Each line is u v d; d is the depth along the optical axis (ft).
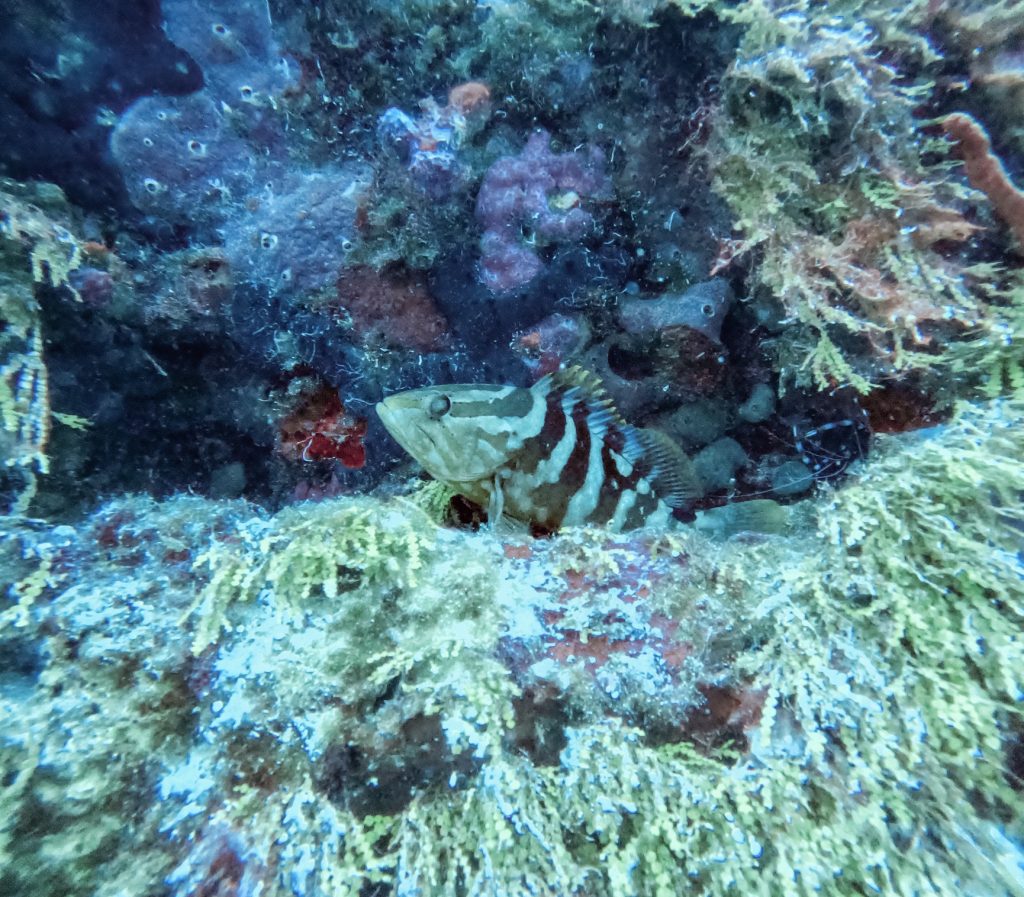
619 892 1.10
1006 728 1.15
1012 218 1.62
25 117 1.81
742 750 1.22
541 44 1.86
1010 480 1.25
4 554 1.39
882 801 1.12
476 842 1.18
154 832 1.18
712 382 2.22
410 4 1.87
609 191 2.03
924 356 1.72
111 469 2.13
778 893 1.11
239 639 1.28
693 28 1.74
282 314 2.12
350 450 2.37
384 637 1.27
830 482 2.06
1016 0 1.47
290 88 1.97
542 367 2.20
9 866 1.14
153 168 1.94
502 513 2.08
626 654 1.27
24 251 1.77
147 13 1.82
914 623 1.18
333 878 1.14
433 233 2.06
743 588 1.32
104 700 1.23
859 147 1.65
